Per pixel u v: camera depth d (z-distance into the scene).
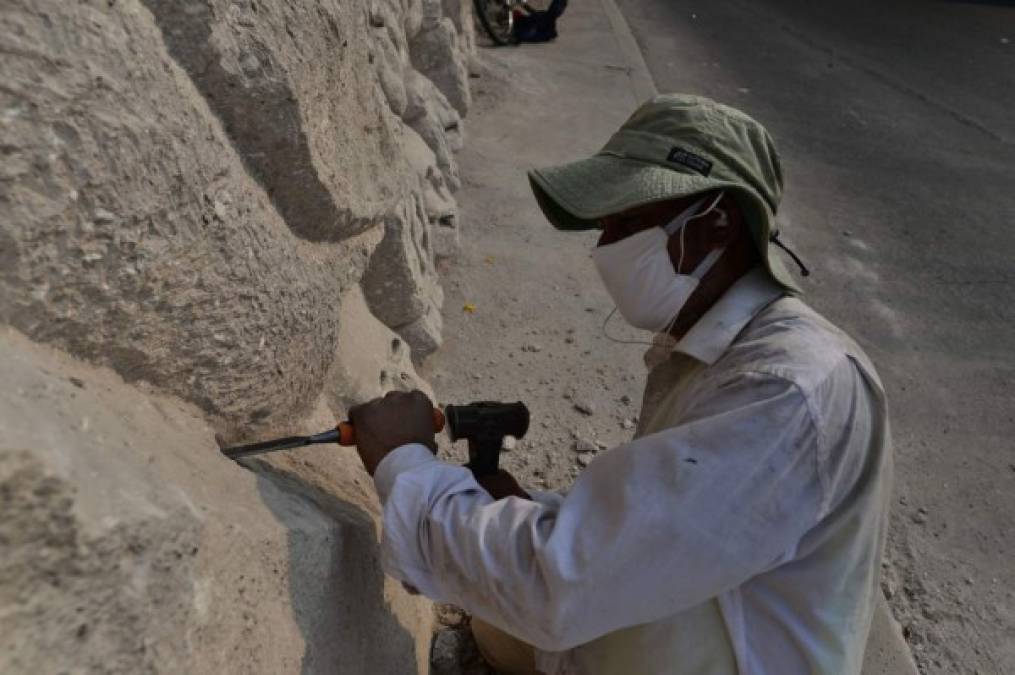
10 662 0.62
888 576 2.53
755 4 12.69
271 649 1.01
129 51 0.94
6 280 0.82
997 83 9.27
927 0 14.59
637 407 3.11
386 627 1.54
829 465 1.05
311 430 1.61
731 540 1.03
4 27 0.78
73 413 0.83
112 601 0.71
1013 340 3.99
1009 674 2.28
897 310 4.17
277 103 1.27
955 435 3.23
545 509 1.15
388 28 3.59
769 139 1.24
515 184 4.89
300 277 1.43
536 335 3.49
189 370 1.15
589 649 1.37
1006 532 2.76
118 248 0.94
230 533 0.96
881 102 8.07
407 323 2.92
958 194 5.83
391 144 1.96
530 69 7.22
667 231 1.21
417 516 1.19
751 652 1.19
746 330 1.21
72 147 0.85
